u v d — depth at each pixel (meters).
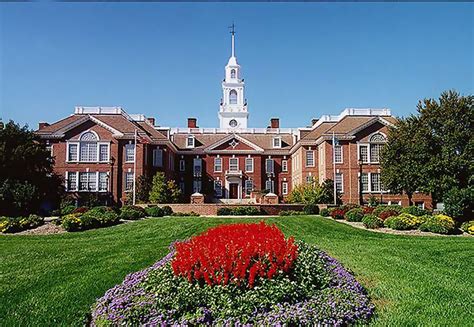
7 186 35.34
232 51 80.62
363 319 8.37
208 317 7.92
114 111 53.47
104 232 25.28
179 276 9.00
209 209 41.59
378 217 28.12
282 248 9.62
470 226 24.91
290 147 61.38
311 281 9.49
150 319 7.94
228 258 8.77
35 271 13.83
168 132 57.00
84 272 13.48
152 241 21.14
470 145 31.05
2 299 10.56
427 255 15.72
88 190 49.47
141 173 49.34
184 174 59.28
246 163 59.53
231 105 78.38
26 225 26.72
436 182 31.23
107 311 8.58
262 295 8.28
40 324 8.77
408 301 9.71
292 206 41.78
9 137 39.28
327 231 24.95
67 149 49.94
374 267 13.39
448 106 32.69
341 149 49.59
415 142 33.41
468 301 9.73
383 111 53.53
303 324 7.73
